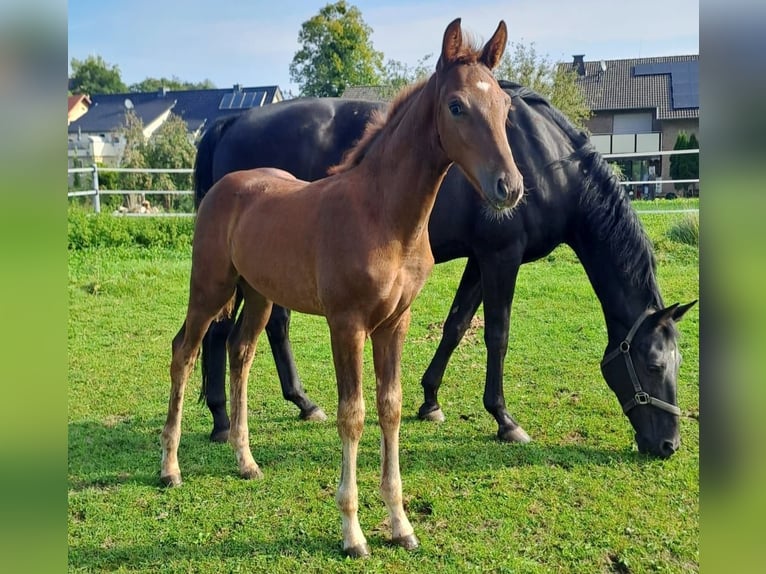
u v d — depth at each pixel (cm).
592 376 553
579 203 420
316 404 494
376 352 322
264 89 4581
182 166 2220
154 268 966
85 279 901
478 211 415
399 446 423
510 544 313
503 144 266
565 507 344
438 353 470
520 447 419
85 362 607
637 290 400
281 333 471
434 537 320
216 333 438
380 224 293
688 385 520
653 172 3002
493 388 432
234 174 392
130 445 431
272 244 334
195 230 390
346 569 296
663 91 3266
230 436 389
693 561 297
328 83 4362
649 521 329
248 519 338
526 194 403
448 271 977
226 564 301
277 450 423
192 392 538
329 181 330
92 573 295
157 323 737
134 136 2586
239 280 383
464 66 277
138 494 364
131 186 1850
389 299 296
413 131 291
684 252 955
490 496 356
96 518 338
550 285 852
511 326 698
